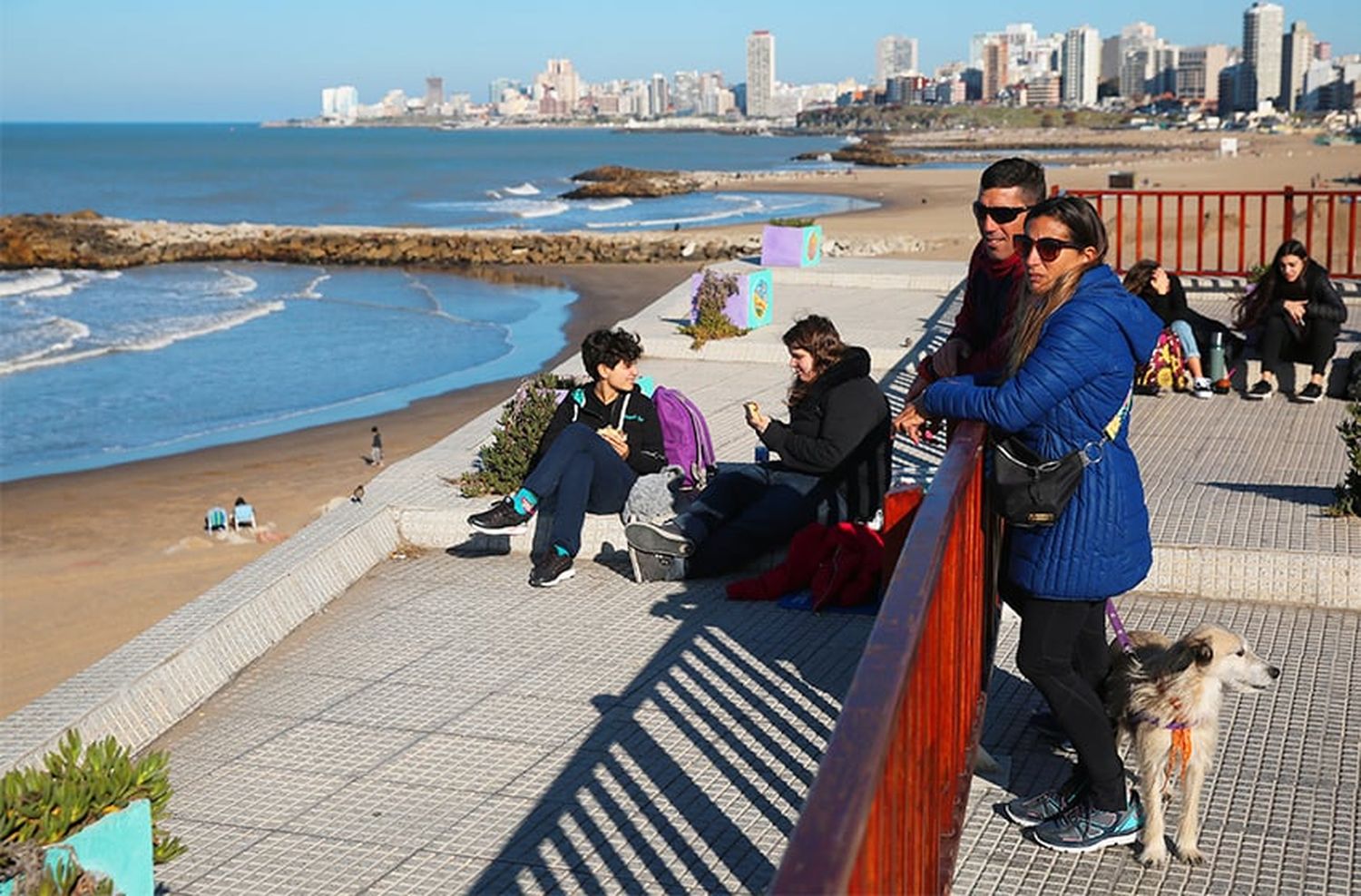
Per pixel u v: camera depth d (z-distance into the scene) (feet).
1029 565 13.84
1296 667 18.83
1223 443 30.37
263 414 87.40
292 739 18.58
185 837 15.97
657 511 24.68
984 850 14.33
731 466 24.66
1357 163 380.78
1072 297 13.46
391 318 130.31
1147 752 13.78
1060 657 13.99
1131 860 14.06
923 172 460.14
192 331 123.44
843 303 58.59
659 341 49.08
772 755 17.39
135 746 18.48
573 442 24.39
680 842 15.40
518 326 122.11
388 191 400.26
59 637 50.19
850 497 23.20
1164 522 23.29
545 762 17.53
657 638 21.59
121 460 76.18
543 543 25.58
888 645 8.78
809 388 23.11
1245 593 21.43
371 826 16.11
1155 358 35.60
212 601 21.81
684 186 394.11
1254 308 35.78
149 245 212.02
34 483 71.31
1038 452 13.71
